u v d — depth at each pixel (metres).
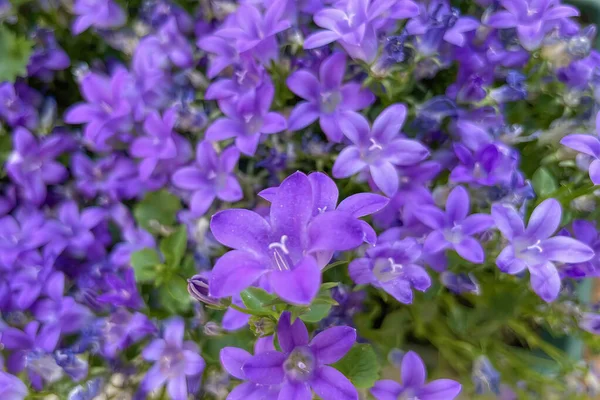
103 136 0.24
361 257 0.23
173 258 0.23
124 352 0.24
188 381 0.23
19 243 0.24
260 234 0.17
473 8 0.26
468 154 0.22
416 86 0.25
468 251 0.21
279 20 0.23
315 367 0.18
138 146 0.24
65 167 0.26
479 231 0.21
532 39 0.24
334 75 0.23
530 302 0.24
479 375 0.24
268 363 0.18
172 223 0.25
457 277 0.23
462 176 0.22
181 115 0.24
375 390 0.21
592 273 0.22
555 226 0.20
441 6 0.23
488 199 0.23
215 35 0.24
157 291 0.24
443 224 0.21
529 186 0.22
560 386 0.24
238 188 0.23
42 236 0.24
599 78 0.24
